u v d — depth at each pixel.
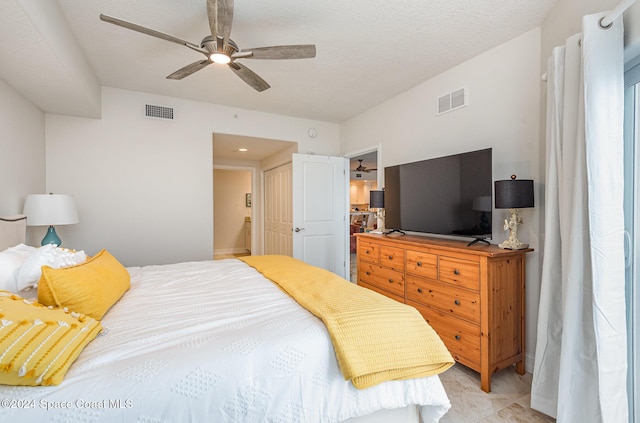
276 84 3.12
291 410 1.02
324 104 3.75
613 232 1.27
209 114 3.71
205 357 0.96
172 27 2.11
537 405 1.68
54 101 2.63
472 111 2.56
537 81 2.11
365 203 10.77
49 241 2.51
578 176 1.37
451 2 1.86
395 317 1.28
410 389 1.22
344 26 2.11
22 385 0.80
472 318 1.97
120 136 3.25
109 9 1.91
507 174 2.29
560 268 1.63
